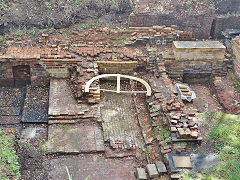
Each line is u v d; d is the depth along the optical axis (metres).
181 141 10.59
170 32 15.09
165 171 9.91
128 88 13.91
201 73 14.77
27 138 11.31
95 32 14.84
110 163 10.72
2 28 14.40
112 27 15.16
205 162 9.99
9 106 12.71
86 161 10.71
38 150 10.84
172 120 10.95
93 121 12.09
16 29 14.48
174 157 10.09
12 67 13.50
